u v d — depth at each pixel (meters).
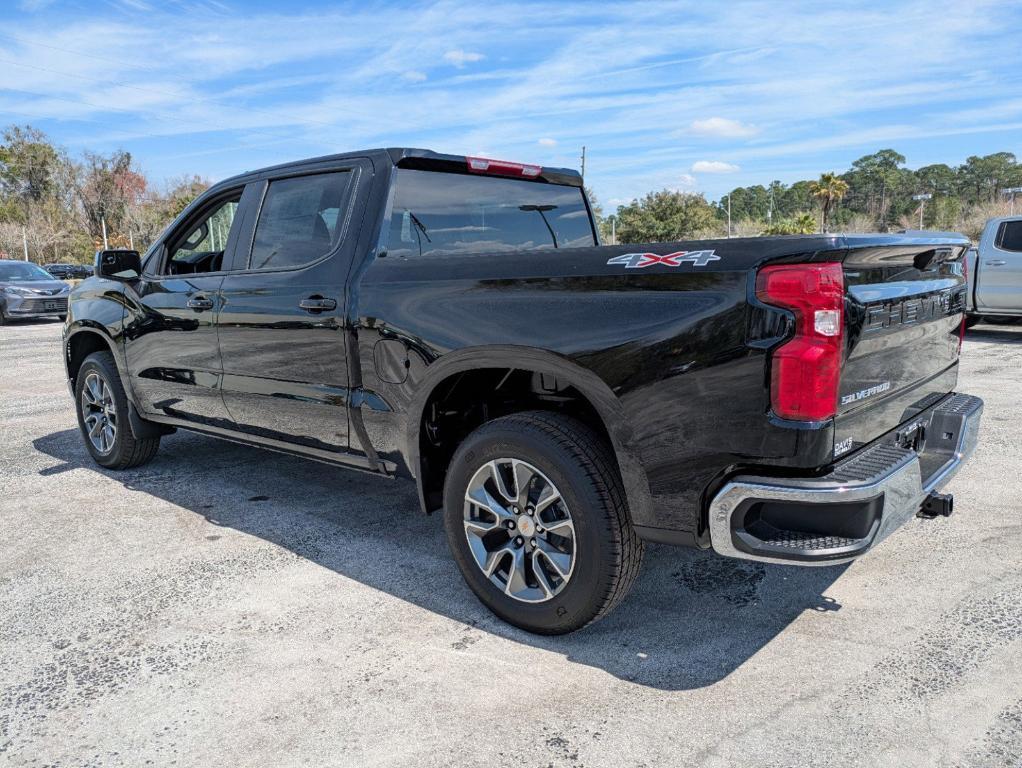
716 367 2.23
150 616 3.03
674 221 78.31
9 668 2.67
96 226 79.19
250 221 3.83
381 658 2.68
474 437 2.82
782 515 2.22
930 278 2.88
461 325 2.79
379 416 3.18
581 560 2.58
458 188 3.59
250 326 3.69
